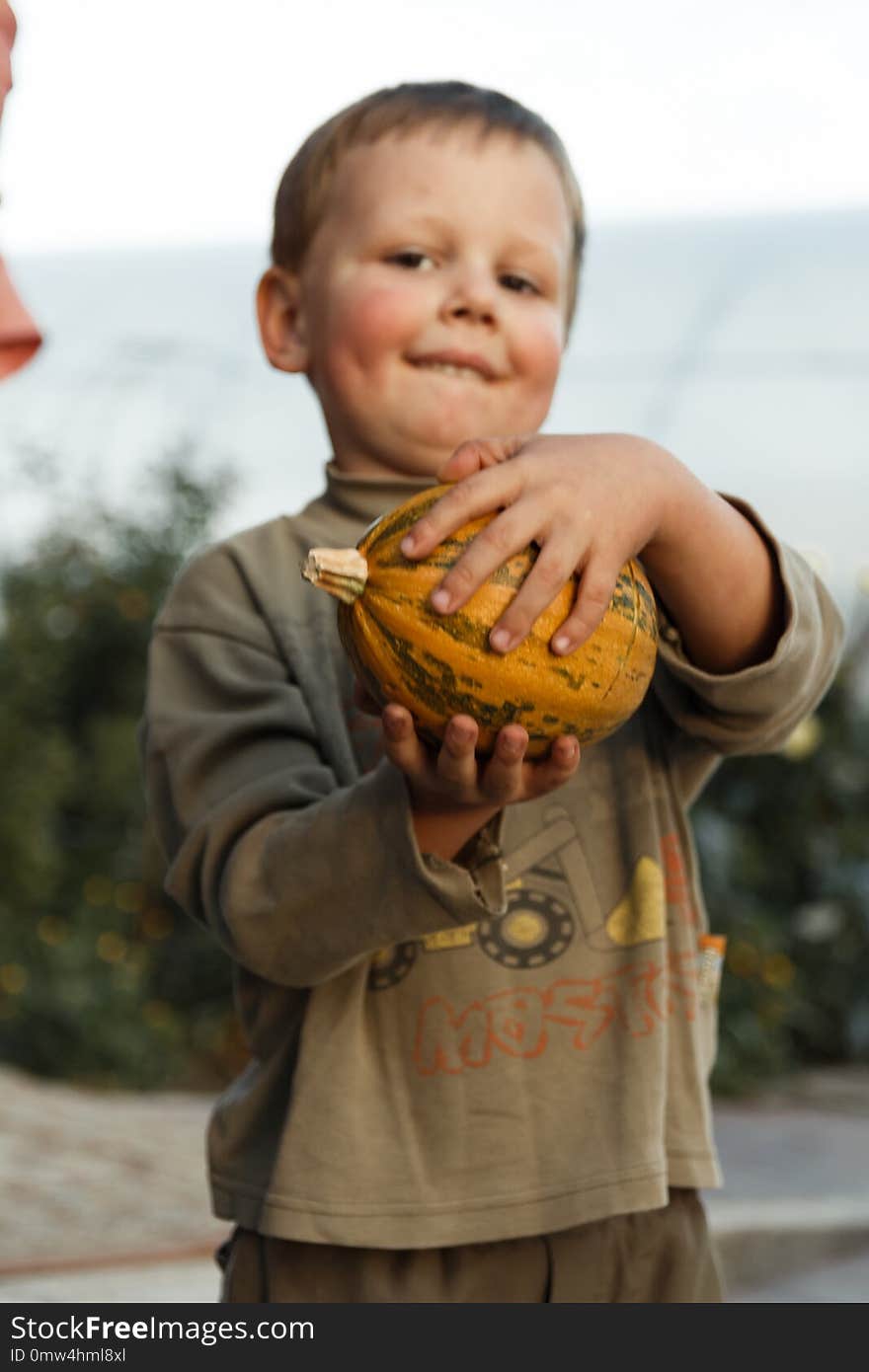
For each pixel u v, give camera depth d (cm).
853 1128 752
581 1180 209
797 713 209
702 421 1145
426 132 245
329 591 173
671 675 211
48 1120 603
